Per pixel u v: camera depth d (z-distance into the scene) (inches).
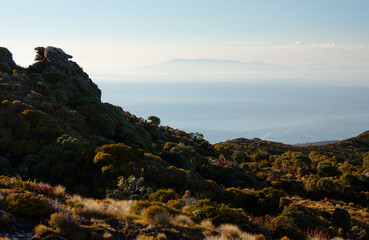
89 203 402.6
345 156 4271.7
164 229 372.5
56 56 2445.9
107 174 1010.7
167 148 2095.2
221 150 2965.1
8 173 956.0
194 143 2856.8
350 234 877.8
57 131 1285.7
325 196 1530.5
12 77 1811.0
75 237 291.4
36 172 997.2
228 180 1660.9
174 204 648.4
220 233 414.3
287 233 537.0
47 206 341.1
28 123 1257.4
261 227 542.9
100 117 1792.6
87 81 2598.4
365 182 1653.5
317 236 599.5
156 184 1069.1
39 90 1830.7
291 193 1560.0
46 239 278.4
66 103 1930.4
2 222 290.2
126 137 1823.3
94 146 1283.2
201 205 571.8
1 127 1189.1
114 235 321.4
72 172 1042.1
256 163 2358.5
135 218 402.0
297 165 2153.1
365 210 1264.8
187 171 1223.5
